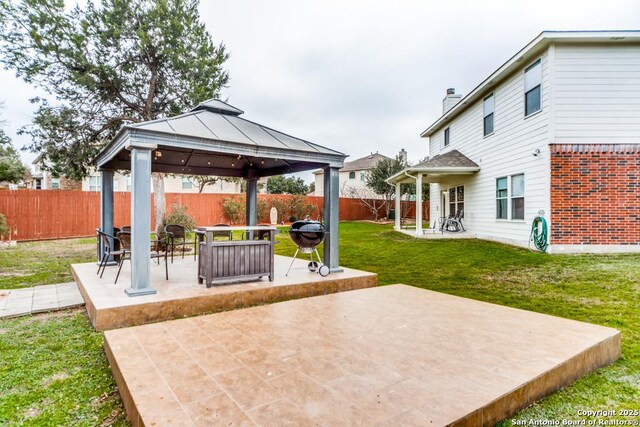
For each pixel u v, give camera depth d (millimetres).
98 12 9594
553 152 8289
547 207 8352
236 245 4938
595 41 8211
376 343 2943
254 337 3088
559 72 8305
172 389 2176
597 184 8250
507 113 10125
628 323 3834
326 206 5961
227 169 8445
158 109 11023
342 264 7961
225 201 18109
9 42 8805
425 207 25844
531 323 3455
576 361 2658
